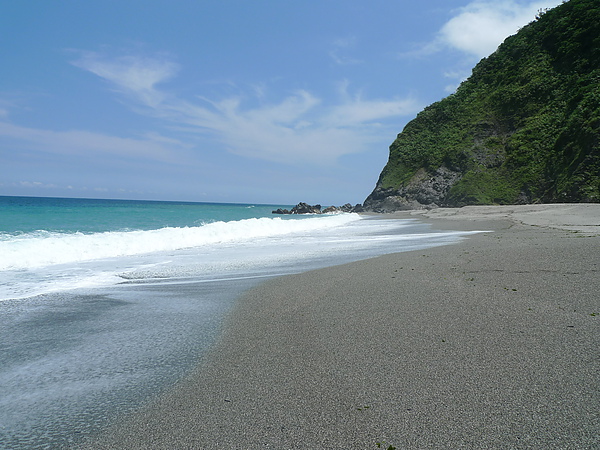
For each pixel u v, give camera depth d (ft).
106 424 9.36
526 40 287.48
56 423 9.45
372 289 21.89
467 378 10.71
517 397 9.59
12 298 22.59
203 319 17.98
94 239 46.06
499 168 232.12
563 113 222.89
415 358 12.24
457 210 161.58
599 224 59.06
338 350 13.32
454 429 8.49
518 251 30.40
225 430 8.87
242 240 59.36
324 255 39.68
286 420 9.16
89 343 15.07
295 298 21.11
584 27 245.04
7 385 11.57
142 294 23.41
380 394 10.14
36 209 135.54
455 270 25.41
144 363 13.01
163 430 8.99
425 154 285.84
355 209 324.39
